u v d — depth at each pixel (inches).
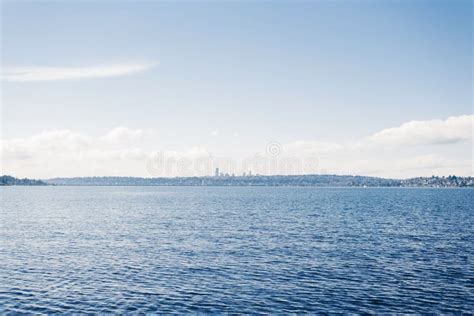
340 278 1614.2
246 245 2345.0
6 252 2144.4
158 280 1583.4
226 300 1352.1
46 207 5836.6
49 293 1421.0
